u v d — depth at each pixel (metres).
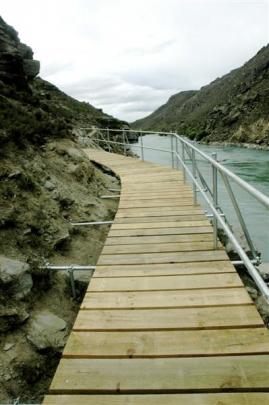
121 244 5.19
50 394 2.46
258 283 2.96
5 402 3.62
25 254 5.45
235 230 11.44
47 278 5.28
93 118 58.34
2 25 20.03
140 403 2.34
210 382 2.49
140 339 3.01
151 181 9.85
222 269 4.21
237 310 3.34
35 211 6.38
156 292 3.77
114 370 2.66
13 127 7.93
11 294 4.63
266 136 76.25
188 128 139.75
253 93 98.25
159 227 5.84
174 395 2.39
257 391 2.40
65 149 9.59
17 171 6.76
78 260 6.21
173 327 3.13
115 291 3.84
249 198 23.53
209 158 4.57
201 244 4.99
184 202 7.33
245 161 45.47
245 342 2.88
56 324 4.63
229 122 97.75
